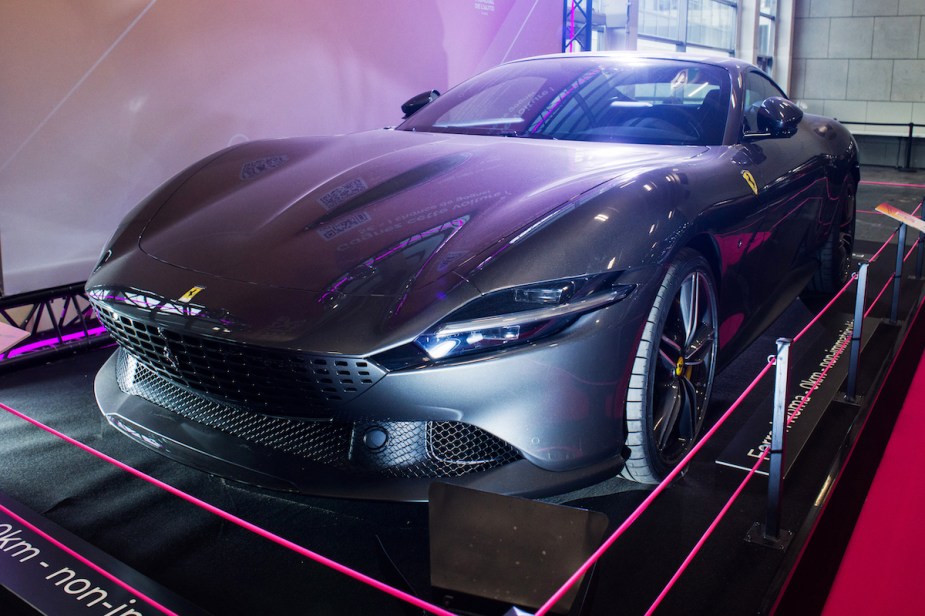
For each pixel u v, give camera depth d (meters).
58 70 3.32
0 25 3.12
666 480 1.48
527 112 2.72
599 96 2.73
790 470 2.12
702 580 1.64
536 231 1.73
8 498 1.94
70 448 2.29
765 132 2.71
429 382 1.57
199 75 3.87
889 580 1.67
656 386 2.00
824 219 3.25
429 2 5.21
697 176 2.12
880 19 13.44
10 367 2.99
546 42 6.60
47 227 3.38
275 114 4.29
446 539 1.20
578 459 1.71
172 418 1.88
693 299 2.08
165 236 2.01
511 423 1.64
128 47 3.55
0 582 1.58
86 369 3.06
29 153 3.27
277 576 1.66
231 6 3.97
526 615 1.00
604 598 1.58
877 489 2.06
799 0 14.10
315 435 1.73
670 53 2.97
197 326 1.66
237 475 1.74
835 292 3.74
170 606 1.50
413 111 3.12
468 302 1.60
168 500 1.98
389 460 1.68
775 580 1.60
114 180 3.59
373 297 1.63
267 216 1.99
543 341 1.64
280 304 1.65
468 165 2.16
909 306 3.65
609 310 1.70
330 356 1.56
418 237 1.78
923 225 3.21
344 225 1.87
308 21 4.38
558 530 1.19
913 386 2.82
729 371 2.85
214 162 2.43
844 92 14.00
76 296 3.41
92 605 1.51
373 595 1.60
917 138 11.20
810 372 2.76
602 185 1.91
